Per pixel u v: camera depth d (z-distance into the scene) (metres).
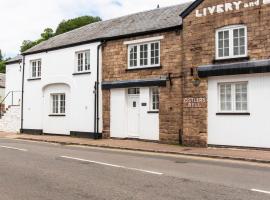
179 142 18.38
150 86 19.80
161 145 18.14
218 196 7.56
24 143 19.86
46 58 25.69
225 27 16.81
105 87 21.77
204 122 17.23
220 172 10.56
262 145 15.61
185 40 18.09
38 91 26.16
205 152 15.34
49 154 14.55
